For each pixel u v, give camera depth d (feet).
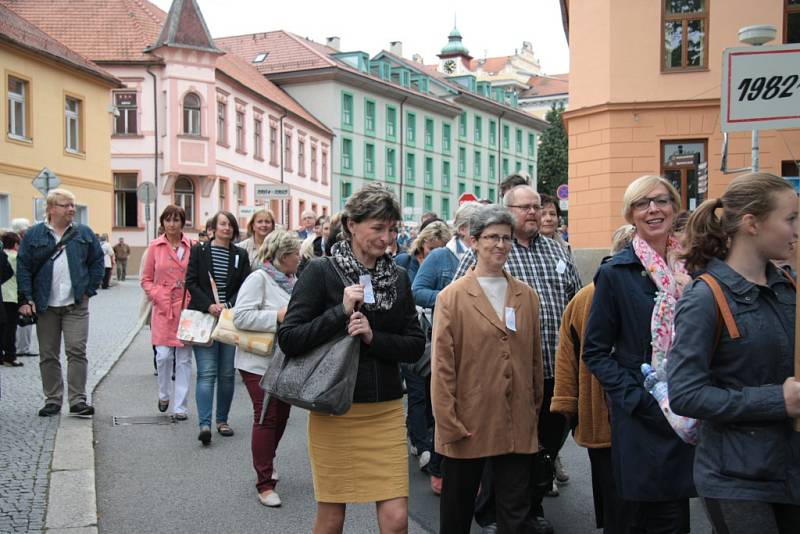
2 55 89.81
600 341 13.44
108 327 58.13
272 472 19.44
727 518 9.42
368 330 12.69
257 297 21.02
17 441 23.62
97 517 17.81
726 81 18.53
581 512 18.79
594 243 64.44
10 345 38.99
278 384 12.80
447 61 307.17
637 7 62.08
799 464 9.29
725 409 9.22
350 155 185.78
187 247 29.71
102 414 28.73
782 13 60.13
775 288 9.77
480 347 14.71
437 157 215.72
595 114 63.82
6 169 90.58
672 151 62.39
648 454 12.79
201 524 17.70
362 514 18.75
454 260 22.30
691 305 9.74
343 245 13.33
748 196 9.63
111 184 115.34
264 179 152.87
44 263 26.58
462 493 14.76
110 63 129.29
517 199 18.02
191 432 26.21
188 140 129.70
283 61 184.24
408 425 22.84
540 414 17.88
